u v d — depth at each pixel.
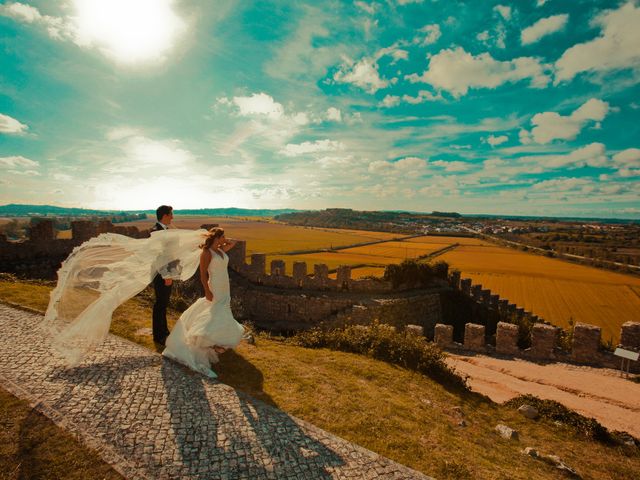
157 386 6.41
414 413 7.53
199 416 5.67
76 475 4.26
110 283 7.37
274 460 4.90
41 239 18.67
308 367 8.93
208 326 7.41
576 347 17.05
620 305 50.25
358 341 12.30
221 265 7.72
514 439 7.93
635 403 12.18
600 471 7.29
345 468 4.96
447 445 6.38
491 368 15.87
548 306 49.31
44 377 6.31
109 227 21.84
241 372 7.70
